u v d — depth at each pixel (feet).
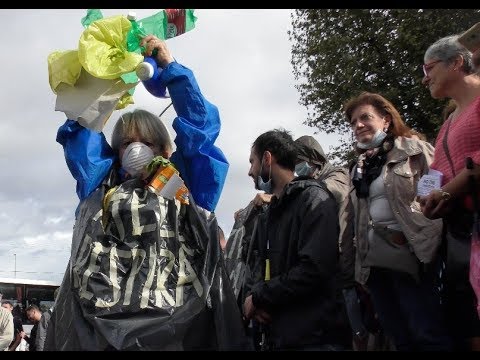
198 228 8.23
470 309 8.72
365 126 10.50
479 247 7.61
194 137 8.70
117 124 9.18
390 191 9.69
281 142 9.99
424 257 9.14
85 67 8.43
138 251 7.84
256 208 12.36
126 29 8.67
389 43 43.75
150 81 9.02
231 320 8.11
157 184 8.11
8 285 58.23
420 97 41.70
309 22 48.03
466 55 9.16
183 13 9.44
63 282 8.23
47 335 8.19
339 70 45.96
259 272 9.75
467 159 7.81
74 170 8.64
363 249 10.01
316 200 8.95
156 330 7.48
